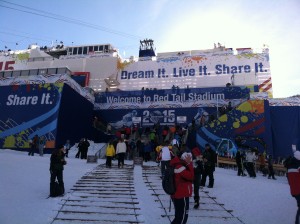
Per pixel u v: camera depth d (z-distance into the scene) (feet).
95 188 37.22
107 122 108.06
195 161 30.71
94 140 104.99
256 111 83.05
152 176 47.09
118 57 130.93
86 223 24.21
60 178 32.99
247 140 80.94
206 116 101.45
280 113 86.79
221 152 80.12
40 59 137.69
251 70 121.39
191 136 86.33
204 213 27.84
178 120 103.96
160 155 41.88
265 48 123.95
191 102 105.29
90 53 139.44
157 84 125.18
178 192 20.58
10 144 83.92
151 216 26.37
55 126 82.33
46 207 28.09
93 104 110.01
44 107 85.40
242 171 55.21
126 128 90.79
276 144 84.38
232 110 84.48
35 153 78.43
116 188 37.55
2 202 28.43
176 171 20.98
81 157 71.26
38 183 37.99
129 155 77.82
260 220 26.18
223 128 83.56
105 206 28.99
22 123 84.99
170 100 107.04
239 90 103.76
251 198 34.04
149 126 104.99
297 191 22.65
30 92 88.12
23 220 24.04
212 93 105.19
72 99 91.86
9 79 91.40
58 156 33.27
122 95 110.32
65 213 26.66
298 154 23.43
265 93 99.66
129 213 27.09
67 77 89.92
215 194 35.86
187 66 125.70
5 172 41.65
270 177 58.85
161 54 135.64
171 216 26.25
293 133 84.74
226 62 123.95
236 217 26.78
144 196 33.68
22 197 30.99
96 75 127.85
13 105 87.76
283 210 29.30
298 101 90.48
